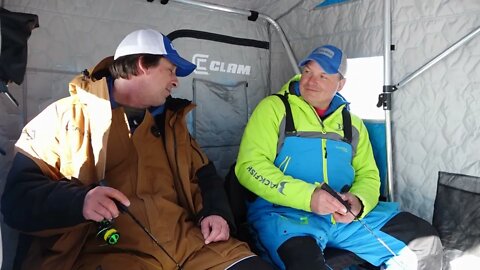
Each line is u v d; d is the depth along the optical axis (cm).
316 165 252
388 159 293
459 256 260
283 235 226
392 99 296
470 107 261
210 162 237
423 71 278
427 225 247
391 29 291
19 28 197
